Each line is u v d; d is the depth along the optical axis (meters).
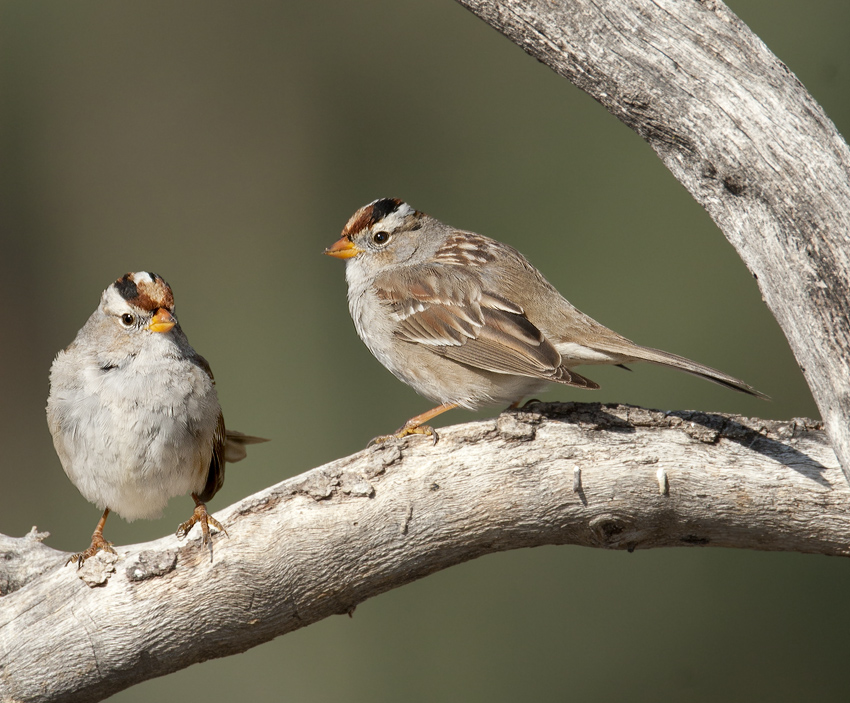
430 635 14.98
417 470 7.56
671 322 17.45
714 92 7.02
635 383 17.06
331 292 18.88
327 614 7.68
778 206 6.84
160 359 8.54
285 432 17.56
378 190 19.64
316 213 19.84
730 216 7.05
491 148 19.19
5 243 19.20
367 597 7.71
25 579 8.31
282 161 19.97
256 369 18.17
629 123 7.34
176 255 19.53
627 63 7.16
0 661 7.27
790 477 7.38
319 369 18.22
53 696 7.36
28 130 19.56
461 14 19.81
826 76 18.34
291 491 7.55
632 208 18.27
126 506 8.84
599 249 18.17
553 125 19.14
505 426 7.62
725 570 14.71
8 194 19.34
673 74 7.09
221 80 20.06
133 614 7.28
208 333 18.56
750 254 6.95
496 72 19.64
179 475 8.74
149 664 7.42
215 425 8.96
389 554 7.51
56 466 17.81
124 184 19.73
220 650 7.56
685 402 16.98
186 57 20.00
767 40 18.47
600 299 17.83
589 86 7.35
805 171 6.79
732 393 16.95
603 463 7.47
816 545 7.55
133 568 7.33
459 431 7.70
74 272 19.42
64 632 7.27
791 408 16.80
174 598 7.30
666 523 7.57
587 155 18.81
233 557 7.35
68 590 7.37
